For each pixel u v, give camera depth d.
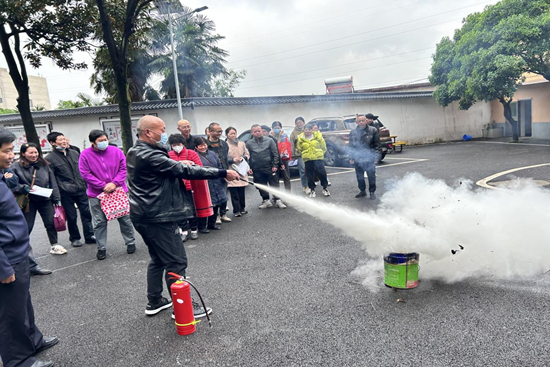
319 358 2.52
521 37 13.18
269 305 3.32
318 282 3.71
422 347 2.54
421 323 2.82
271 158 7.10
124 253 5.32
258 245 5.09
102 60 14.46
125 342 2.94
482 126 21.78
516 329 2.65
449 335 2.64
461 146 17.02
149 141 3.08
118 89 11.34
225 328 3.00
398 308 3.07
